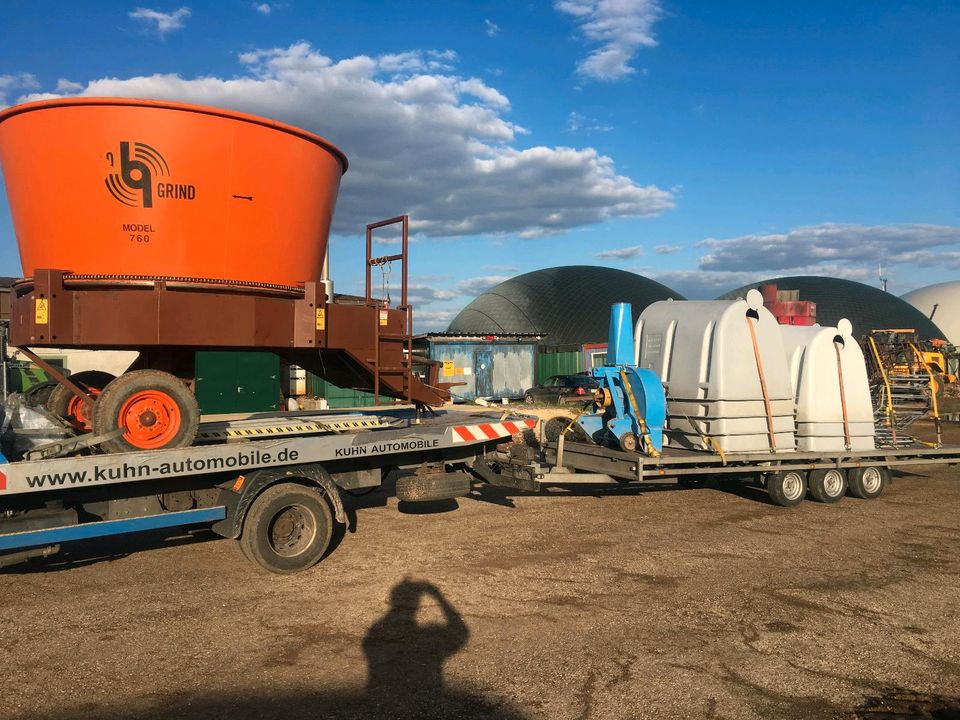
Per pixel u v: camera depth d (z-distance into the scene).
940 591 5.52
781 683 3.90
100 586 5.50
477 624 4.73
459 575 5.82
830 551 6.68
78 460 5.03
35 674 3.93
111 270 5.47
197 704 3.59
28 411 5.70
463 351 29.48
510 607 5.07
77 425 6.44
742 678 3.96
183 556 6.36
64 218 5.41
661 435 8.59
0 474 4.73
